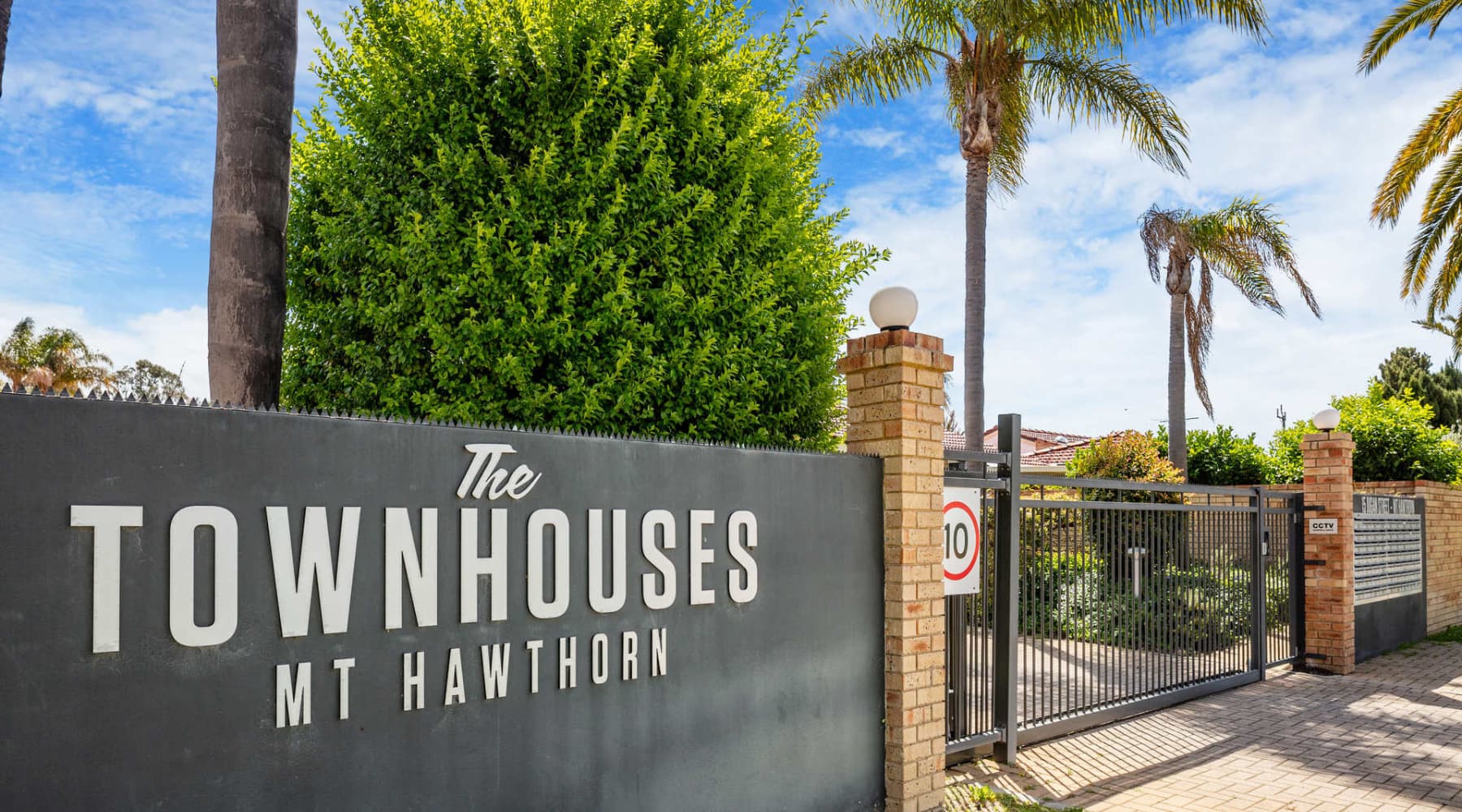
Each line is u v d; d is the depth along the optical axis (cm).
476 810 363
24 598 267
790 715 499
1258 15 1266
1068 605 748
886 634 561
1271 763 683
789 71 843
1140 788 620
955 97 1515
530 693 384
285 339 756
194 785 293
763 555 490
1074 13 1312
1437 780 646
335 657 327
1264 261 2058
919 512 570
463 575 364
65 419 276
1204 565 940
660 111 700
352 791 329
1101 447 1468
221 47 584
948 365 590
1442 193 1486
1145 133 1473
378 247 667
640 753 425
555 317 638
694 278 705
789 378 749
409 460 352
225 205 576
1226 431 2016
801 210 820
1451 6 1400
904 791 546
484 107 690
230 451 307
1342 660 1059
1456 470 1627
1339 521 1081
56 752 269
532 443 392
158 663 288
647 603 431
